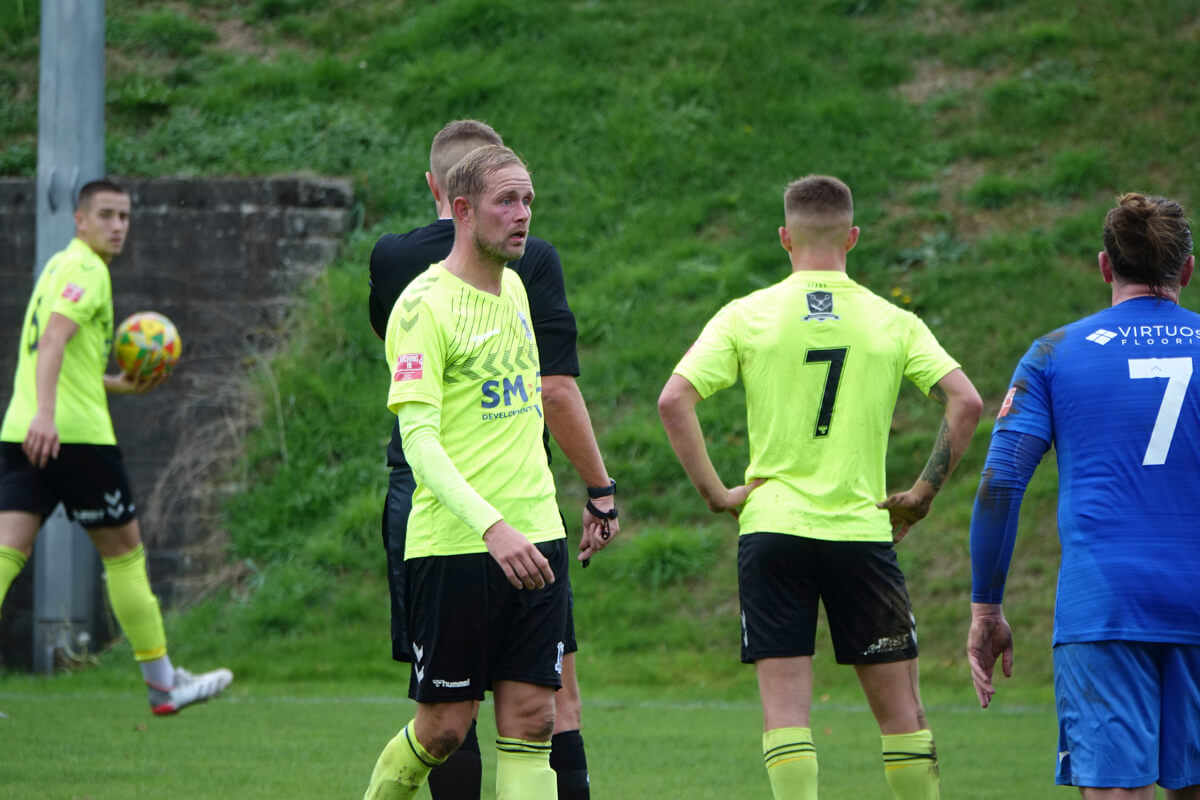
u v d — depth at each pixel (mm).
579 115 48250
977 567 11086
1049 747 22312
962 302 40406
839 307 13953
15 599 36562
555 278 13477
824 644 32531
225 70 50406
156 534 38031
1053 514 34875
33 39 51406
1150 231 10875
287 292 41094
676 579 34719
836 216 14281
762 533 13539
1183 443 10391
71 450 21516
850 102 47656
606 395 39625
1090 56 48875
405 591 12594
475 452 11398
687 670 31688
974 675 11125
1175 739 10078
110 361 39844
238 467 38688
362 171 45281
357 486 38125
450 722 11516
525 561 10359
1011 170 45094
